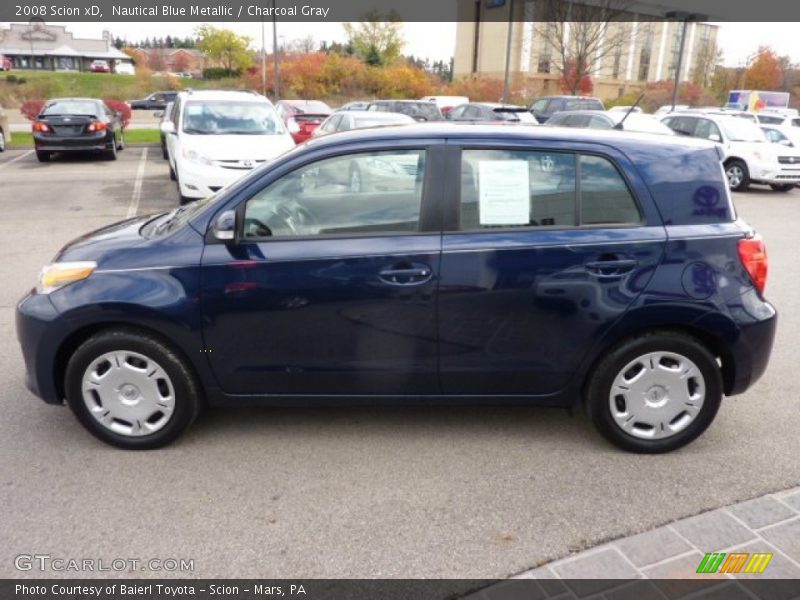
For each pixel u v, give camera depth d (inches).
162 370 140.7
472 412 164.6
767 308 140.6
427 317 137.3
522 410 165.8
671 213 138.0
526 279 135.5
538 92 1814.7
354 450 146.2
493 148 139.2
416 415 162.6
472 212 137.8
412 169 138.7
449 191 137.6
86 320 137.6
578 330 137.8
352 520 121.8
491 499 128.3
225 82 1825.8
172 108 590.9
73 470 137.3
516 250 135.3
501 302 136.4
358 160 139.2
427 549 114.2
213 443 148.6
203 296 136.4
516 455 144.6
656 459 143.2
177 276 136.5
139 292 135.9
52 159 736.3
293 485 132.7
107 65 3051.2
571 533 118.3
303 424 157.6
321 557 112.3
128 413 143.3
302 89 1695.4
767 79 1803.6
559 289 135.7
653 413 142.6
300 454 144.4
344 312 137.0
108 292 136.3
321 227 139.1
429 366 140.7
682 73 2306.8
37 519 121.4
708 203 139.7
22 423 156.6
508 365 140.6
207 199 158.9
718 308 136.4
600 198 138.7
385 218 138.6
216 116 451.8
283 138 439.5
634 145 141.1
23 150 829.8
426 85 1777.8
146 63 3203.7
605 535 117.7
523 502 127.4
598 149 139.2
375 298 136.2
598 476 136.3
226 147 408.8
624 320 136.8
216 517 122.4
